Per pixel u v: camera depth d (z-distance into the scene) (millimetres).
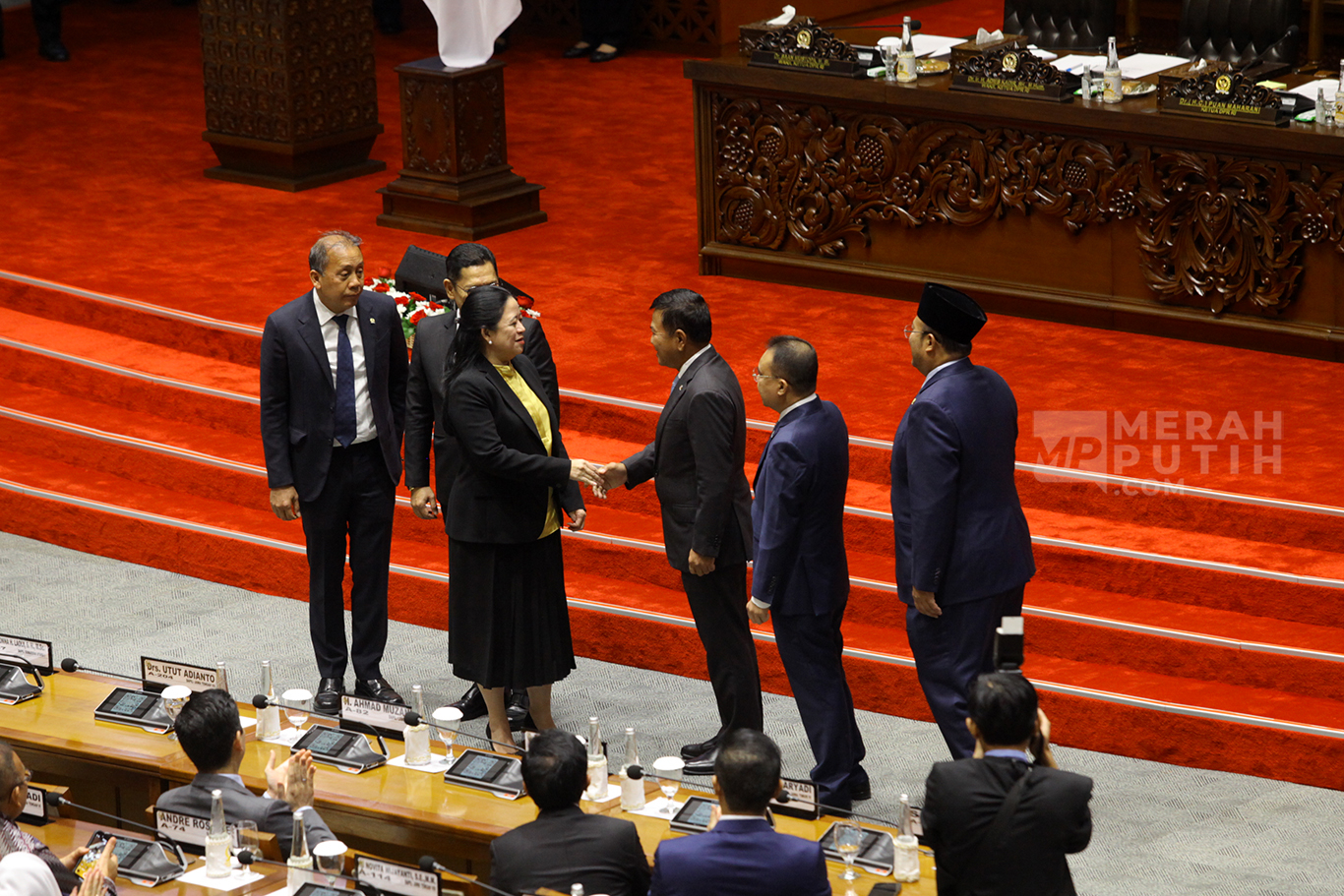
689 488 22391
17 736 20609
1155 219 32594
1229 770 23672
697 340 22062
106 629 28641
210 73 45344
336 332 24312
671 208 42562
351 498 24781
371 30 45750
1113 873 21281
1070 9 39375
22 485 32625
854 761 22719
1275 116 30625
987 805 15391
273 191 44750
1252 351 32344
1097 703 24250
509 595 23109
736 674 23000
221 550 30375
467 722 25375
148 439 32969
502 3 39938
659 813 18922
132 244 40281
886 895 16891
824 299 36094
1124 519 27219
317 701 24828
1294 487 26516
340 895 16641
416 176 41062
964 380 20953
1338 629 24641
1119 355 32438
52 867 17078
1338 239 30703
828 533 21781
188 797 18125
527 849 16344
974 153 34156
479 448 22156
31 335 36438
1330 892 20656
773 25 36125
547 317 35344
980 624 21203
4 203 43469
